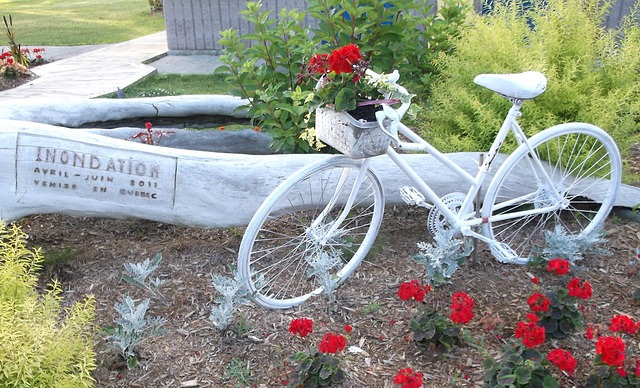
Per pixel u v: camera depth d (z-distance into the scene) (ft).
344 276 10.16
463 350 8.43
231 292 8.68
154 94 24.54
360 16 14.65
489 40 12.55
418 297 8.52
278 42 13.79
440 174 11.46
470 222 9.94
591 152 11.23
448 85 13.32
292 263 10.93
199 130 15.52
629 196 11.76
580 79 12.05
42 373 6.79
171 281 10.27
